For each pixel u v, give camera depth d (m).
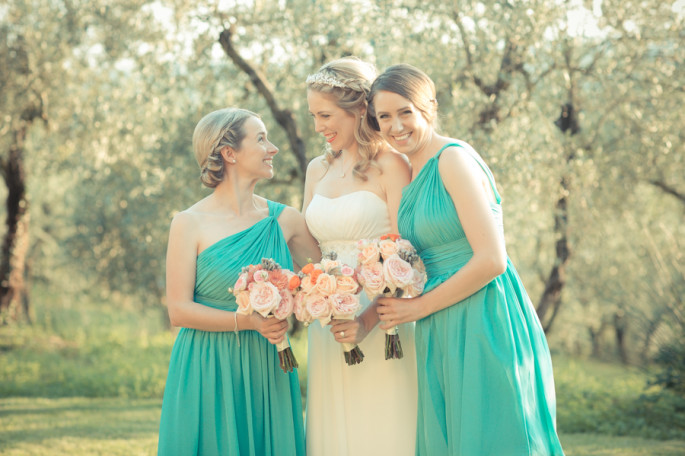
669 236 7.20
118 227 11.67
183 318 2.68
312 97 2.80
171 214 8.52
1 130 8.61
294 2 6.74
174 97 7.94
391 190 2.81
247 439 2.70
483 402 2.37
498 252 2.39
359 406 2.83
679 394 6.25
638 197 8.26
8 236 11.87
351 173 2.88
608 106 6.68
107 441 5.02
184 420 2.64
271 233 2.81
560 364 9.02
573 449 4.88
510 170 6.06
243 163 2.79
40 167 11.48
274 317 2.53
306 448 2.91
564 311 12.77
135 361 9.59
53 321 14.68
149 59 7.48
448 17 6.37
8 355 10.02
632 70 6.56
